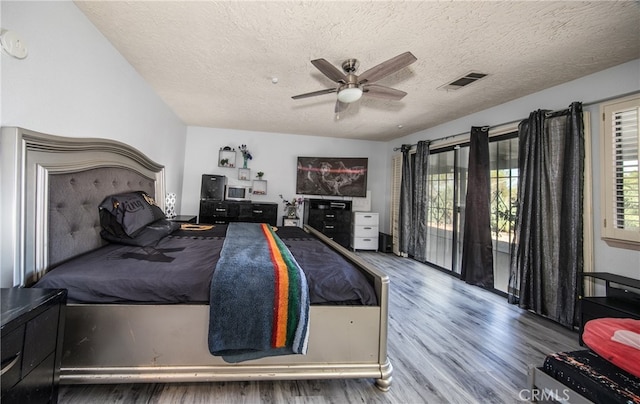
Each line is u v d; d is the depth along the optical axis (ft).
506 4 5.34
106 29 6.77
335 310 4.91
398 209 17.57
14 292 3.51
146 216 7.27
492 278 10.94
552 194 8.49
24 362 2.97
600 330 4.60
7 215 4.30
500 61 7.58
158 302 4.53
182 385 4.89
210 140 17.20
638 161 6.88
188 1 5.65
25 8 4.72
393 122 14.35
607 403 3.53
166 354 4.50
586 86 8.16
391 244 18.07
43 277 4.42
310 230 10.73
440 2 5.36
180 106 12.82
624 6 5.25
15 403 2.84
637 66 7.13
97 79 6.86
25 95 4.78
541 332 7.62
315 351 4.87
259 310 4.48
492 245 11.21
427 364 5.92
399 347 6.57
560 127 8.39
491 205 11.46
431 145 14.96
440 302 9.64
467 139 12.59
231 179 17.52
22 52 4.65
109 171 7.01
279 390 4.91
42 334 3.29
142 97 9.62
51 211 5.03
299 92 10.57
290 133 18.12
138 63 8.52
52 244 5.02
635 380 3.76
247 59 8.05
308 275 5.04
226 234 8.43
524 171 9.36
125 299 4.44
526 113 9.95
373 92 7.92
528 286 9.07
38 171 4.72
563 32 6.18
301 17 6.00
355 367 4.95
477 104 11.09
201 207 16.01
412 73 8.43
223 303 4.40
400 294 10.30
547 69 7.93
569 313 7.85
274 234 8.59
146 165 9.44
